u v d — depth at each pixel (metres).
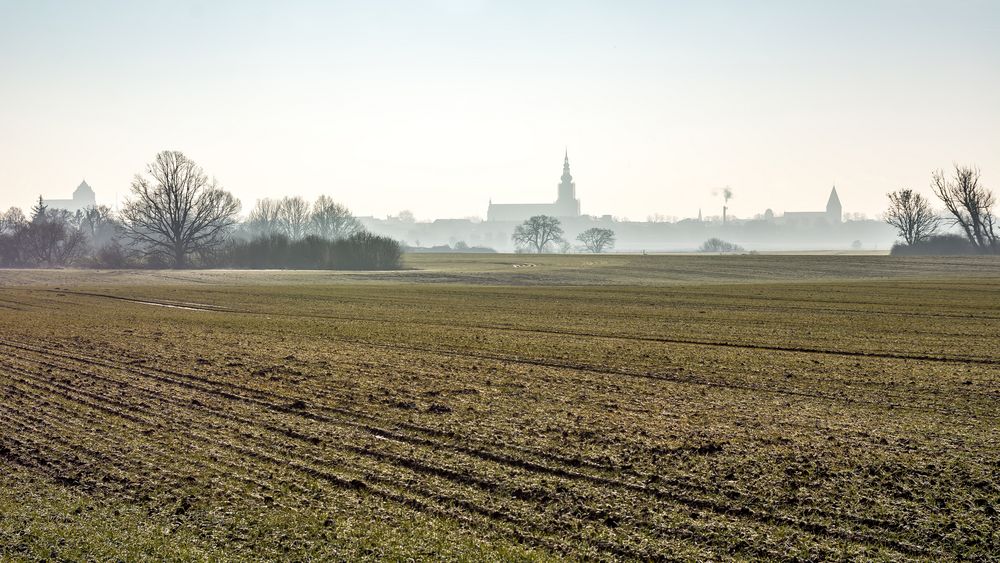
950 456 14.23
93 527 11.20
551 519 11.38
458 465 13.80
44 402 19.08
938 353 28.11
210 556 10.23
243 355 26.97
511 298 54.50
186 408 18.39
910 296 53.31
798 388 21.19
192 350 28.22
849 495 12.24
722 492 12.40
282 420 17.14
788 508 11.75
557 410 18.14
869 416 17.67
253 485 12.83
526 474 13.30
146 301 53.28
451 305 49.22
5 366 24.53
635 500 12.09
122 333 33.59
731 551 10.32
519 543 10.60
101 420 17.22
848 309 45.06
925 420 17.27
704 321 39.28
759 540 10.62
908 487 12.57
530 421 17.00
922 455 14.30
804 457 14.15
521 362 25.75
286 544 10.56
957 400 19.56
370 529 11.05
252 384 21.38
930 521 11.22
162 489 12.70
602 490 12.54
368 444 15.16
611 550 10.36
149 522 11.37
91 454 14.62
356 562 10.04
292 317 41.78
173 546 10.54
